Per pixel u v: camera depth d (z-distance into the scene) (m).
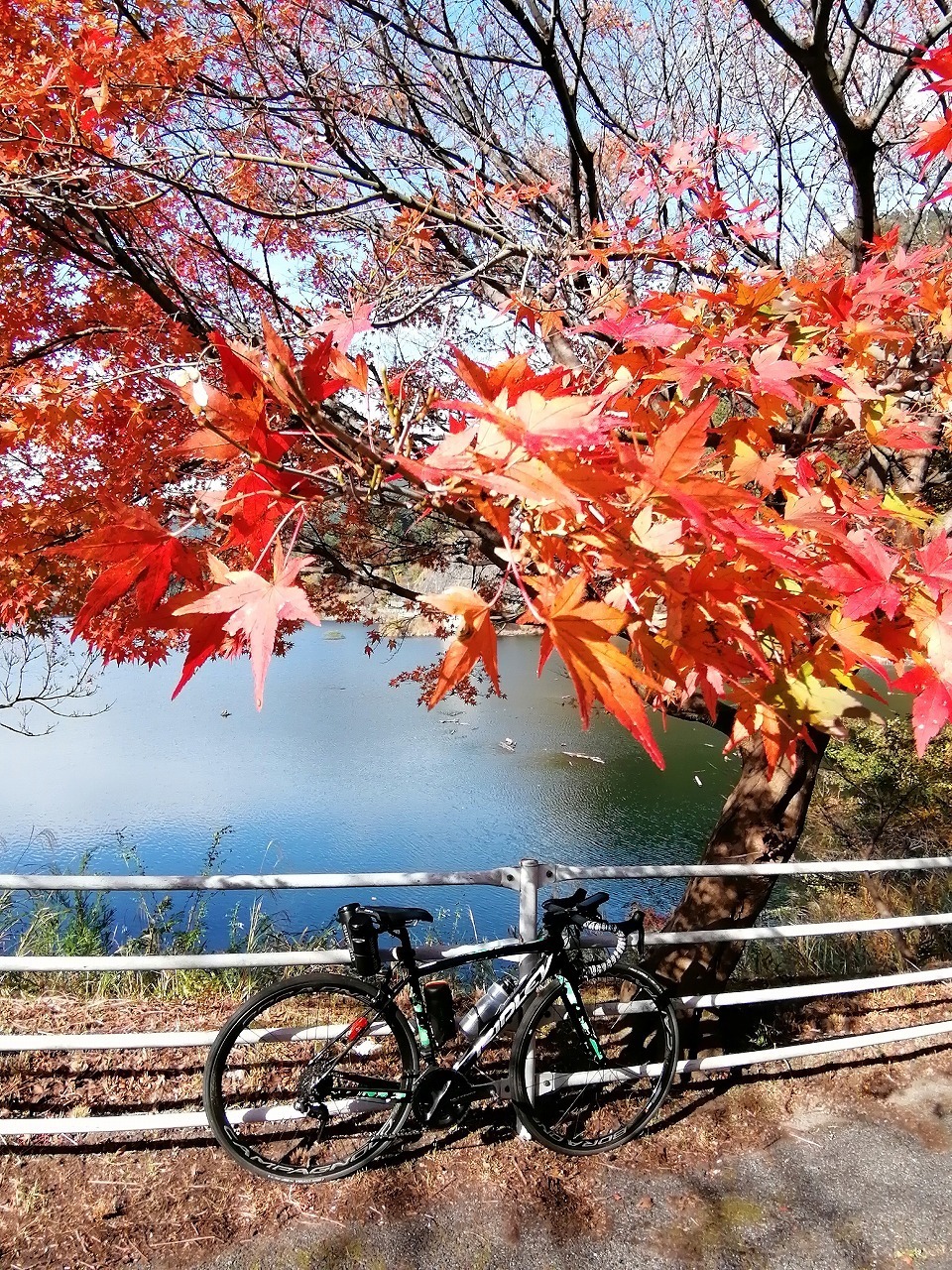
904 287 2.45
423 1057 2.56
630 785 12.05
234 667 24.45
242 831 10.34
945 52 1.44
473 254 4.23
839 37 4.34
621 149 4.30
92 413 3.07
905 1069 3.20
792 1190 2.55
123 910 7.57
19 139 2.53
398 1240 2.30
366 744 15.08
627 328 1.38
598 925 2.71
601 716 16.47
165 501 3.09
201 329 3.16
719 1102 2.96
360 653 26.89
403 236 3.30
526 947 2.63
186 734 16.19
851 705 1.44
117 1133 2.62
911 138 3.39
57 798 11.85
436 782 12.52
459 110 4.17
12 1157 2.51
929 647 1.22
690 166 3.10
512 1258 2.27
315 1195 2.44
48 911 4.94
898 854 6.49
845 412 1.89
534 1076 2.68
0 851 9.52
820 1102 2.98
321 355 1.03
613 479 0.94
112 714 18.34
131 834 10.22
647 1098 2.96
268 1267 2.20
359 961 2.45
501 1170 2.57
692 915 3.40
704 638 1.21
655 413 1.53
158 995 3.60
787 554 1.19
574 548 1.06
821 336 2.02
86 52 2.66
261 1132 2.65
